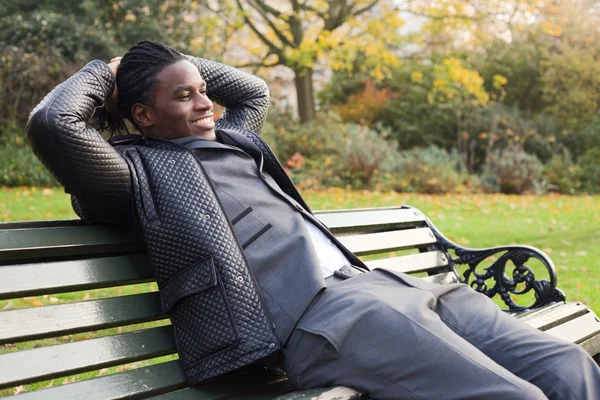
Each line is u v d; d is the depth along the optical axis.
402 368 1.93
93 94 2.18
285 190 2.47
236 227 2.16
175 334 2.13
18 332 1.86
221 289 2.04
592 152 15.88
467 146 16.59
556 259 6.36
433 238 3.45
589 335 2.86
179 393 2.02
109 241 2.19
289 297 2.09
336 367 2.00
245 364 2.00
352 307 2.02
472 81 15.58
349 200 11.13
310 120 15.74
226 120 2.71
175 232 2.08
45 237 2.05
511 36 18.02
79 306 2.01
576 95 16.55
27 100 13.05
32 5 14.52
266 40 16.61
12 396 1.76
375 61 16.05
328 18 16.20
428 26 16.33
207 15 15.56
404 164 13.67
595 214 10.03
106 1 14.45
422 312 1.99
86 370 1.93
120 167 2.09
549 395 2.02
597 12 17.38
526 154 15.10
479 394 1.85
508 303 3.22
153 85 2.30
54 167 2.06
